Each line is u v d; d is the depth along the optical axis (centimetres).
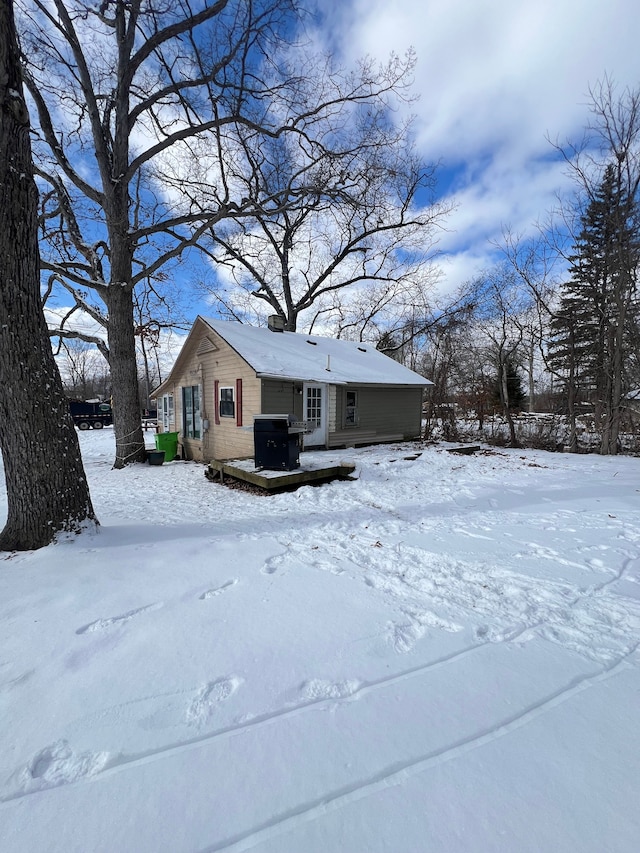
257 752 161
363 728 172
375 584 312
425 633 244
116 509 570
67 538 400
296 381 1024
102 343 1291
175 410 1454
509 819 133
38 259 404
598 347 1316
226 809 138
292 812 137
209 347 1188
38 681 205
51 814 138
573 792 142
